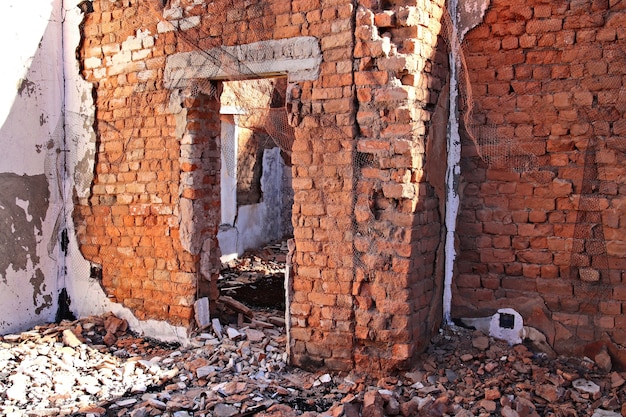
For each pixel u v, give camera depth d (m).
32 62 5.32
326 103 4.03
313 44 4.05
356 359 4.04
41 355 4.75
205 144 4.95
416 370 3.94
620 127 3.83
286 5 4.16
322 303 4.14
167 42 4.81
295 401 3.80
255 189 10.05
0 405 3.89
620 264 3.88
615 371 3.86
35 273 5.42
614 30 3.80
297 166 4.18
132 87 5.07
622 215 3.86
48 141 5.48
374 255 3.94
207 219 5.00
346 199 4.01
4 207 5.16
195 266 4.87
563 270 4.07
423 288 4.09
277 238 10.95
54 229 5.55
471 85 4.29
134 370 4.43
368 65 3.88
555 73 4.00
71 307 5.64
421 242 4.02
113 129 5.22
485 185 4.30
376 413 3.32
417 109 3.88
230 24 4.45
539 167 4.11
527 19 4.06
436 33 4.10
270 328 5.18
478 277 4.37
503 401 3.46
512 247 4.24
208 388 4.06
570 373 3.82
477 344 4.21
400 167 3.83
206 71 4.61
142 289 5.15
